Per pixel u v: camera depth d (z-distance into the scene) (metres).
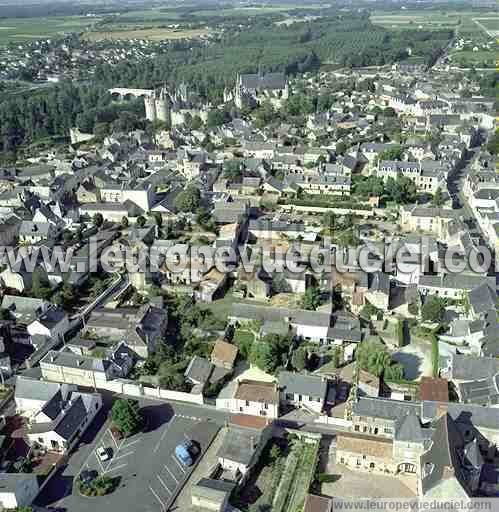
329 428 166.38
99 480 149.00
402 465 148.62
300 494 145.00
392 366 182.00
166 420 171.62
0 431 168.12
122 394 183.75
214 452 158.88
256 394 170.62
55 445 161.25
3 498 139.75
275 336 195.25
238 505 142.50
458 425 153.50
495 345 185.00
